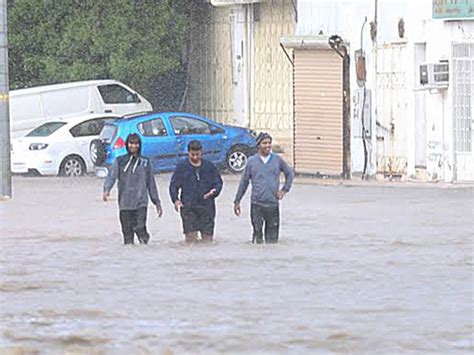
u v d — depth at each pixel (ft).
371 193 199.31
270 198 135.95
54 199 196.34
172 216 171.12
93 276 111.65
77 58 274.57
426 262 117.91
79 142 248.52
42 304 95.91
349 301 94.79
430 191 199.00
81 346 80.48
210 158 238.48
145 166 137.28
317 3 243.40
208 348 78.89
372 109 229.45
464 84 211.20
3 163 193.98
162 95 288.92
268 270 113.70
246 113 270.87
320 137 241.96
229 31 273.75
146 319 88.63
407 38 220.23
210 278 108.99
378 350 77.36
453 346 78.13
